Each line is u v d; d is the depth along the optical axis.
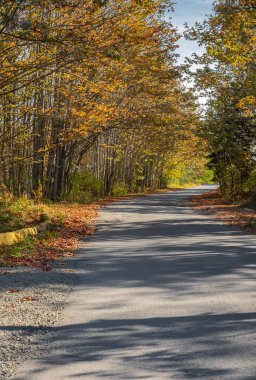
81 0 13.10
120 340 5.77
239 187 40.22
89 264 11.08
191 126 35.62
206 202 39.22
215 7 21.98
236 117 34.78
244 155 36.12
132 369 4.91
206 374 4.76
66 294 8.11
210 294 8.05
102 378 4.70
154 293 8.15
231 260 11.39
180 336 5.90
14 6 13.43
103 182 51.12
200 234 16.94
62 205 29.94
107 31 13.88
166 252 12.76
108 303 7.50
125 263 11.16
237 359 5.14
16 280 9.10
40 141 27.44
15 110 22.75
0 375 4.80
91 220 22.22
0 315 6.81
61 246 13.84
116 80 20.52
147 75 24.41
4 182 26.53
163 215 25.52
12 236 13.40
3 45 14.84
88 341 5.74
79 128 21.64
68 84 20.92
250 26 22.72
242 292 8.18
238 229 18.59
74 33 12.49
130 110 27.14
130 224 20.62
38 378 4.71
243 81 29.28
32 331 6.12
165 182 90.88
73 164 39.41
